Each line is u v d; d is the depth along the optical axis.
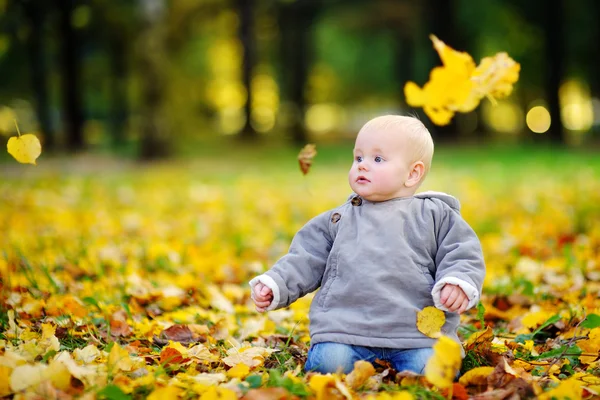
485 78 3.50
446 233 2.71
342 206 2.87
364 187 2.74
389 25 29.92
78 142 25.52
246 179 13.73
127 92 28.80
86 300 3.52
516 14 23.84
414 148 2.76
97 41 26.25
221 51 34.12
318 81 39.22
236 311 4.09
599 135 29.17
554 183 11.12
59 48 25.84
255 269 5.27
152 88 18.12
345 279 2.64
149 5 17.72
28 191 10.73
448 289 2.52
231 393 2.25
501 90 3.51
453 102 3.56
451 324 2.63
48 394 2.25
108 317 3.50
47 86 28.06
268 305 2.69
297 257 2.77
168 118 18.48
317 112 52.28
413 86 3.56
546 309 3.85
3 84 26.02
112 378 2.46
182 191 11.23
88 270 4.80
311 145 3.30
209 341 3.27
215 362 2.92
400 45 30.88
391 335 2.55
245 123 29.91
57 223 7.28
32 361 2.61
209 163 18.61
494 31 24.33
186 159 19.59
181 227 7.41
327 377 2.28
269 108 38.94
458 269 2.57
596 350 2.95
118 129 29.86
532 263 4.98
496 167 15.02
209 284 4.70
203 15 27.70
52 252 5.40
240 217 8.30
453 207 2.82
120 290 4.19
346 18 30.69
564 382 2.38
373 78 34.72
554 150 20.89
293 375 2.53
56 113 32.78
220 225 7.58
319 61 36.38
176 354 2.83
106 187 11.76
